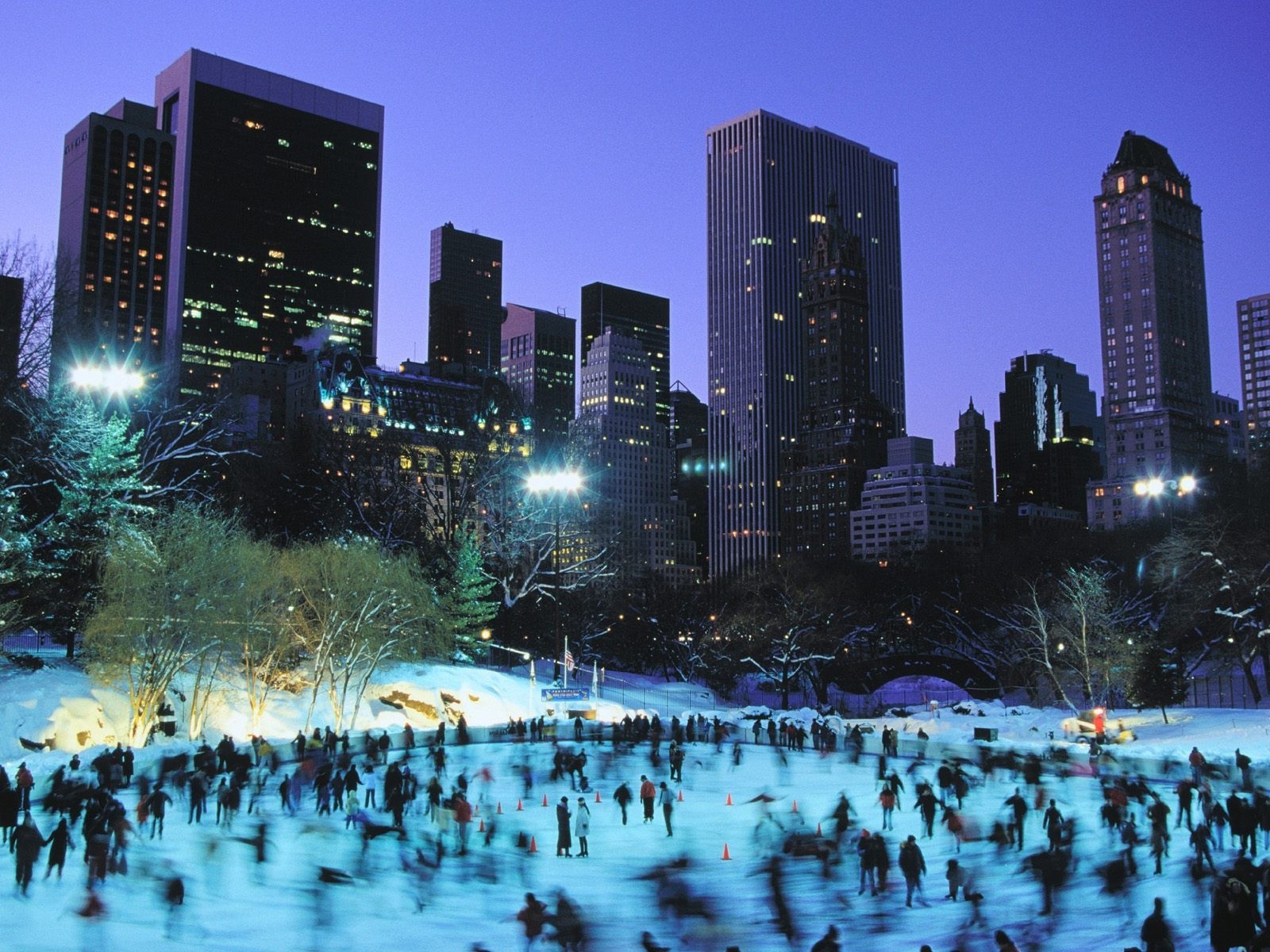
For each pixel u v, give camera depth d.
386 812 46.66
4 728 63.47
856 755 66.69
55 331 78.12
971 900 30.25
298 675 83.19
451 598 94.56
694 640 134.25
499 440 108.25
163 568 68.62
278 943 27.67
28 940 27.12
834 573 162.00
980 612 133.25
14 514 70.19
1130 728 80.19
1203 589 93.75
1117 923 29.12
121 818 33.84
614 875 36.09
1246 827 36.12
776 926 29.67
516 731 77.31
